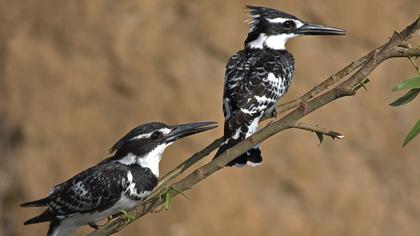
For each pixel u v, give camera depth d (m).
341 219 15.70
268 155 15.72
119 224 7.41
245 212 15.48
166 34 16.14
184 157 15.35
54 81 16.12
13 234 15.88
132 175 8.99
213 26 16.17
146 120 15.82
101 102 15.98
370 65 6.79
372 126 16.11
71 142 15.93
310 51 16.20
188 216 15.41
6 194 15.95
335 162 15.88
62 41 16.23
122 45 16.06
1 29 16.34
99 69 16.08
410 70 16.23
